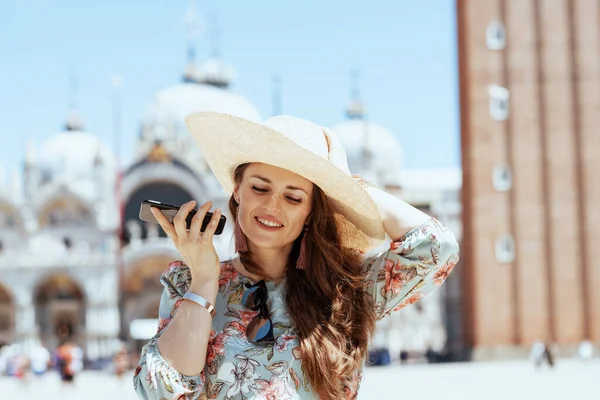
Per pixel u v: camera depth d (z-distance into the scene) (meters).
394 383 36.09
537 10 53.62
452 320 97.12
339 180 4.95
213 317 4.92
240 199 5.13
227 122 4.87
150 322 86.25
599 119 53.06
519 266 52.88
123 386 41.81
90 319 91.38
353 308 5.07
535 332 52.50
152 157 95.62
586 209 52.84
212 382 4.73
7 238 97.62
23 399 36.16
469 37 53.72
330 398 4.77
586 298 52.53
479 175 53.31
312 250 5.14
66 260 92.12
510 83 53.41
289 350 4.80
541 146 53.22
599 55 53.25
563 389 29.25
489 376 39.38
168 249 91.88
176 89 109.19
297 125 5.23
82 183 110.06
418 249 5.18
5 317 97.44
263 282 5.03
